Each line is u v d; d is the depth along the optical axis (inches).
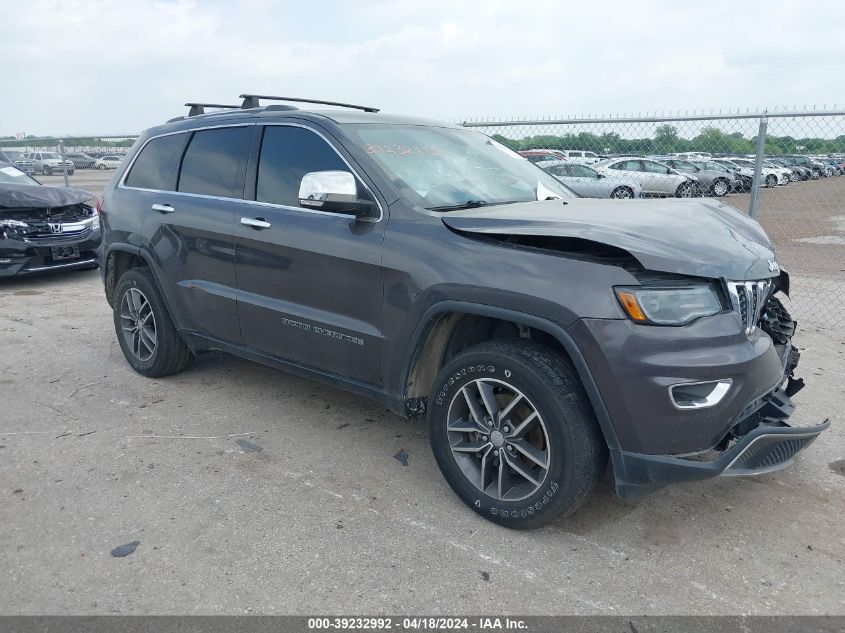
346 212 132.3
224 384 193.8
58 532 120.2
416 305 124.3
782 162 406.9
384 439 159.3
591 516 126.9
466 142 165.3
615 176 498.9
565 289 107.7
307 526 123.0
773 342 131.5
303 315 145.6
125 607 101.2
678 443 105.6
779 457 115.1
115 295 201.6
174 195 177.8
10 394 185.9
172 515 126.0
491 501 122.0
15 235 317.7
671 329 104.0
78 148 527.8
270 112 160.7
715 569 111.8
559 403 109.4
